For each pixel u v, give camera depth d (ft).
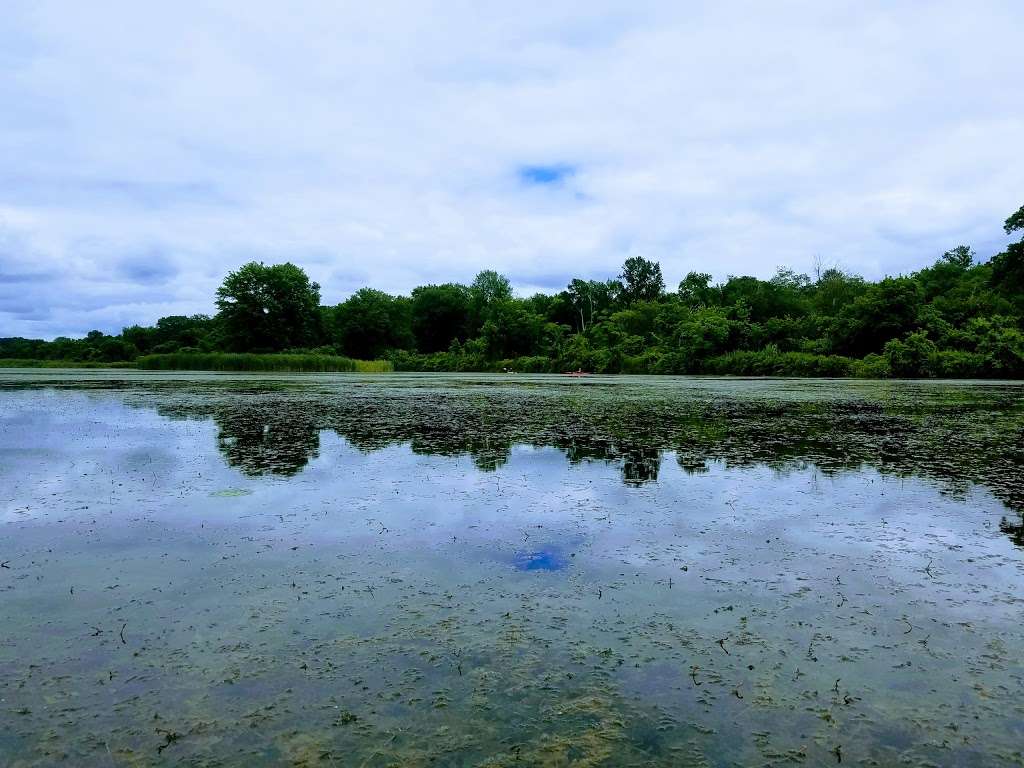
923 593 11.69
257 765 6.99
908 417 39.52
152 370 155.02
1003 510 17.31
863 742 7.38
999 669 9.01
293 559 13.46
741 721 7.79
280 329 218.59
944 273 185.37
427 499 18.44
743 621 10.52
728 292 205.87
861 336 119.14
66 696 8.35
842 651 9.50
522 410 43.88
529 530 15.47
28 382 85.46
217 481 20.75
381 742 7.38
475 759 7.07
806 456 25.25
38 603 11.21
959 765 6.97
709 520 16.34
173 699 8.27
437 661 9.20
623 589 11.86
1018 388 71.67
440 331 273.75
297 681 8.68
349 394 61.05
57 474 21.80
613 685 8.57
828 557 13.62
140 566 13.03
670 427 34.19
